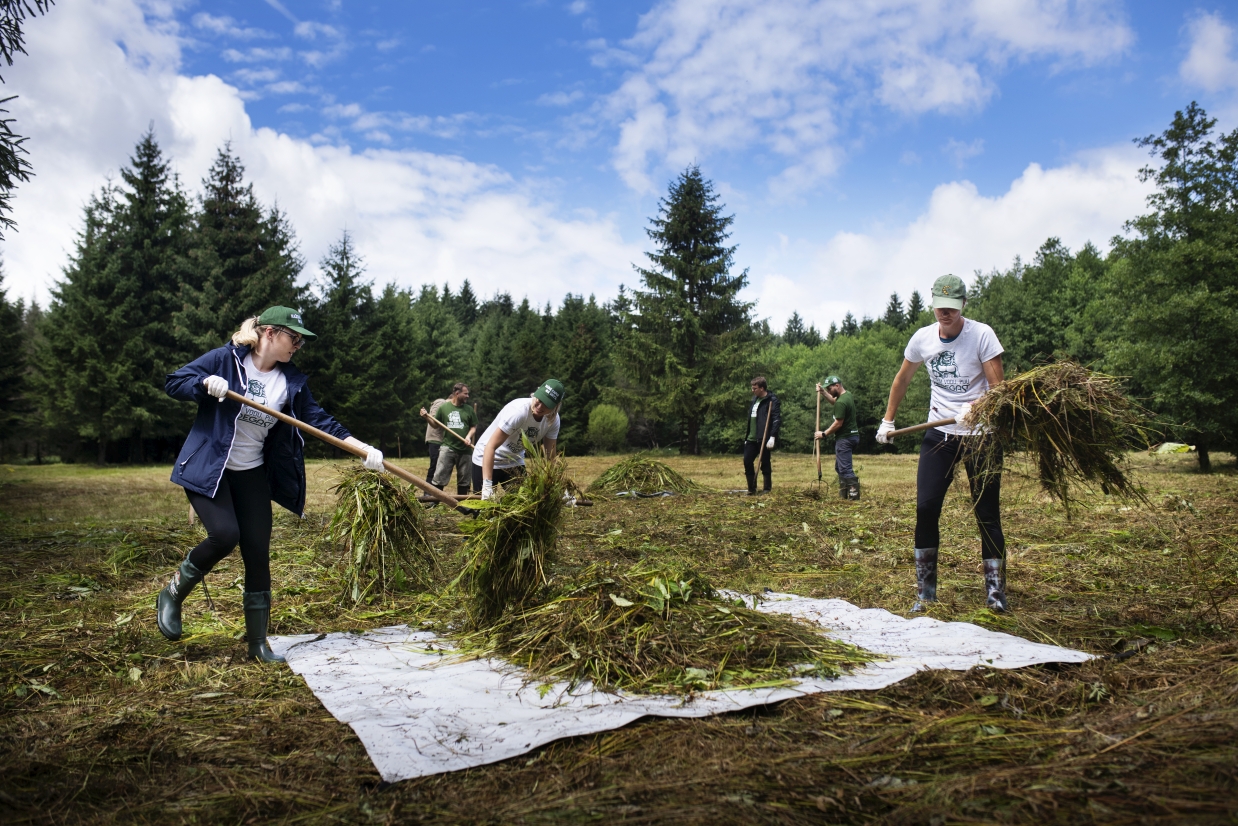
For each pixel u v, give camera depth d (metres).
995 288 36.50
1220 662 2.88
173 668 3.38
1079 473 4.23
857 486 10.61
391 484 5.16
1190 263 16.80
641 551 6.42
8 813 2.04
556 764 2.28
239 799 2.11
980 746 2.25
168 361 29.84
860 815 1.86
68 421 28.64
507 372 51.59
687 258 34.84
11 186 7.08
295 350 3.88
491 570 3.80
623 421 39.50
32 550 6.31
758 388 11.55
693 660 3.02
